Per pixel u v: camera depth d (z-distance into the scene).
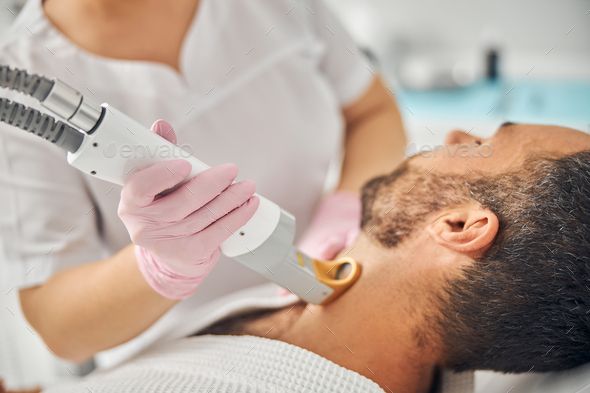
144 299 0.58
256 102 0.77
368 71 1.02
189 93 0.71
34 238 0.60
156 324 0.72
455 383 0.58
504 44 2.00
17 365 0.68
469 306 0.53
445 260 0.54
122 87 0.65
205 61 0.74
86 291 0.60
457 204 0.55
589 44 1.31
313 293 0.55
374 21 2.18
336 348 0.56
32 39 0.61
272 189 0.76
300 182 0.80
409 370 0.56
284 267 0.52
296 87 0.83
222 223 0.49
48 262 0.61
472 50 2.07
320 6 0.95
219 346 0.59
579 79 1.23
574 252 0.51
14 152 0.57
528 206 0.52
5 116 0.41
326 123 0.88
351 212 0.76
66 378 0.73
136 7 0.66
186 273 0.53
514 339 0.53
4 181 0.58
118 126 0.43
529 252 0.52
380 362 0.56
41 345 0.68
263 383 0.52
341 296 0.57
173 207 0.47
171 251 0.50
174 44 0.71
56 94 0.40
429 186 0.57
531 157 0.54
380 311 0.56
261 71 0.79
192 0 0.74
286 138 0.79
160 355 0.62
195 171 0.48
